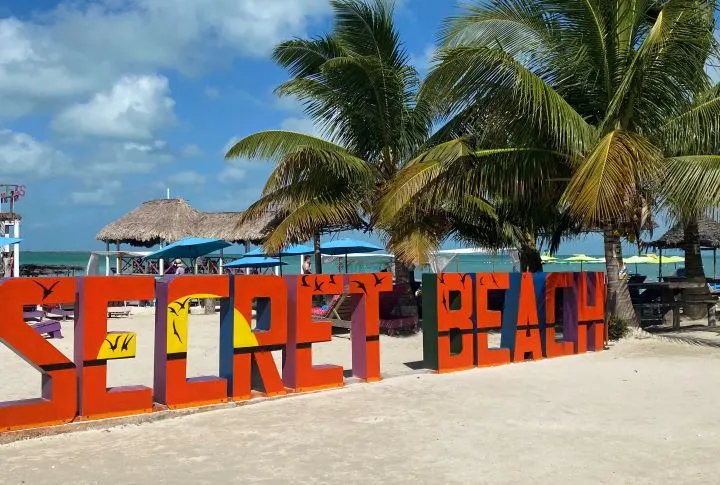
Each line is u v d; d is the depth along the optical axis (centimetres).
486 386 836
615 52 1181
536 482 486
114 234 2839
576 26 1184
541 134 1220
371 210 1573
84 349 646
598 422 658
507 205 1543
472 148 1273
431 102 1230
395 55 1608
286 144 1588
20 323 609
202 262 2859
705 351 1130
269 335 773
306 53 1622
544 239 1783
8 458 543
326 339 818
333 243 2331
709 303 1586
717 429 630
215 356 1170
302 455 552
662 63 1127
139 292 689
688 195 1169
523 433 619
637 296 1861
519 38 1244
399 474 504
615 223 1305
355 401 754
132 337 673
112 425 648
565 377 895
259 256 2402
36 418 617
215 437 607
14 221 3006
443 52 1083
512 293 1022
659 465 523
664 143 1225
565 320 1116
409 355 1164
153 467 520
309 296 805
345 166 1470
